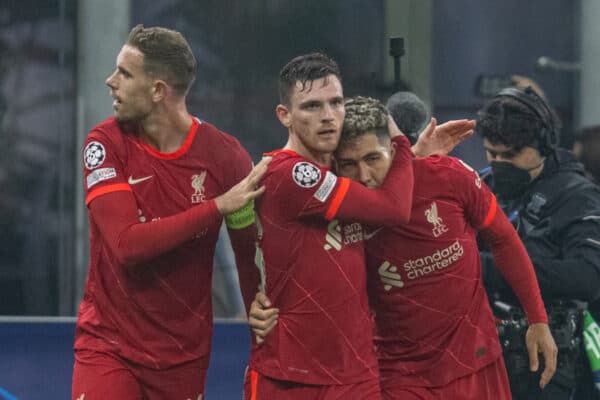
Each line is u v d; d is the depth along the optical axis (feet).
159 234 37.06
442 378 40.19
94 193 37.91
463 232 40.42
